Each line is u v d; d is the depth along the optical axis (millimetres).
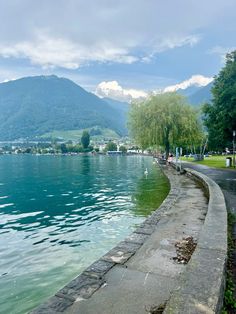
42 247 10344
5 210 17281
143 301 4309
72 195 22328
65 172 46969
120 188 25234
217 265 4250
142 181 29312
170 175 27750
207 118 35781
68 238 11344
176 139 40000
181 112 39625
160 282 4922
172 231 8031
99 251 9781
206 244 5152
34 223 13977
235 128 31344
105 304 4238
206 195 14172
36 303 6570
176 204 11938
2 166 68438
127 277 5121
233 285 4613
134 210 15766
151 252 6367
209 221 6777
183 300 3334
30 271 8305
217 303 3322
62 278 7789
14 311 6266
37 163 82875
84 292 4594
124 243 6980
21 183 31562
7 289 7238
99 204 18156
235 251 6109
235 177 21562
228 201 11984
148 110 39312
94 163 77938
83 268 8406
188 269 4137
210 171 27266
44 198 21375
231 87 29344
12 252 9906
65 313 4012
